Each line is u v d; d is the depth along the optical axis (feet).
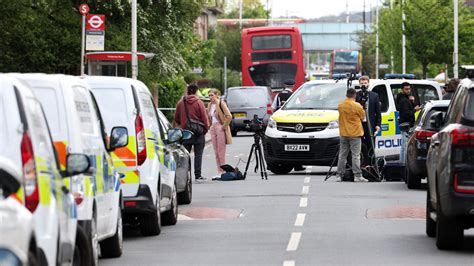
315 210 131.85
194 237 108.78
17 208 51.13
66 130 78.18
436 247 98.37
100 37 214.90
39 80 78.84
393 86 194.59
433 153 100.78
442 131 96.68
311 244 102.22
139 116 104.47
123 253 97.35
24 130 57.77
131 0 269.23
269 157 192.24
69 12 277.85
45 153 61.62
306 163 189.47
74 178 75.20
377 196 148.56
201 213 130.62
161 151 111.75
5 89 58.29
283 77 430.20
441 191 92.48
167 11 304.09
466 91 93.56
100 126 90.79
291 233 110.83
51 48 274.77
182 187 136.87
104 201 86.02
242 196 150.82
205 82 456.04
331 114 190.08
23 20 268.21
